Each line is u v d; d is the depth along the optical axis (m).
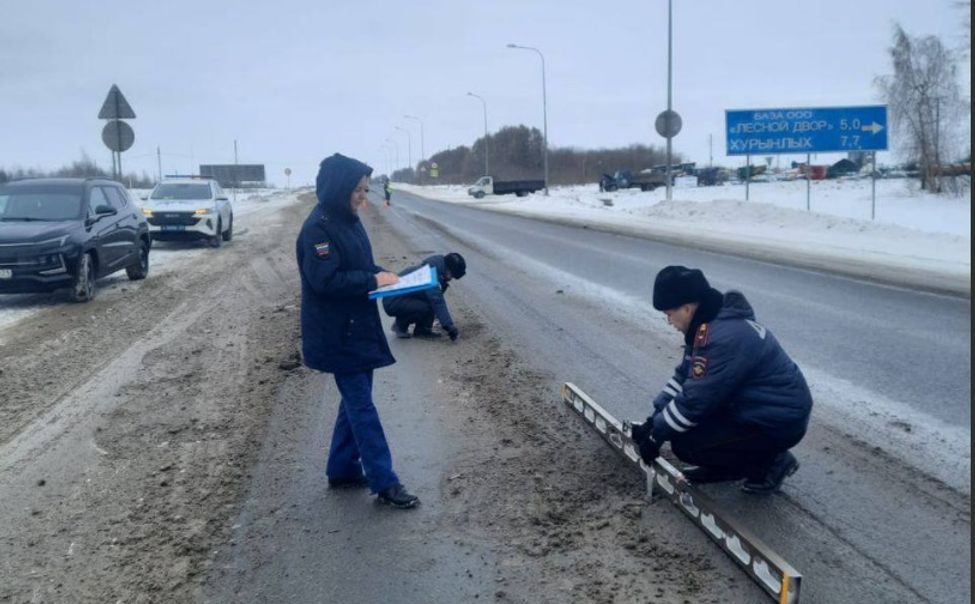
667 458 5.25
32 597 3.85
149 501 4.90
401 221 32.19
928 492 4.71
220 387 7.41
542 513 4.55
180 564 4.12
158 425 6.34
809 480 4.92
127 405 6.89
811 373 7.43
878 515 4.43
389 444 5.75
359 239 4.66
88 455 5.71
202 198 22.92
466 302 11.74
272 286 14.01
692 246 20.02
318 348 4.62
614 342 8.89
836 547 4.08
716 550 4.07
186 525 4.56
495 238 23.22
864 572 3.84
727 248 19.39
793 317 10.19
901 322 9.80
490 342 8.97
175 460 5.58
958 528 4.26
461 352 8.53
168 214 21.84
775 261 16.48
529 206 46.72
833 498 4.66
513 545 4.21
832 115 27.67
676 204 31.53
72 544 4.38
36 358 8.66
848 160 63.81
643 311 10.80
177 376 7.85
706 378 4.32
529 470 5.18
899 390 6.82
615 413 6.31
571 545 4.18
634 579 3.82
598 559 4.02
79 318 11.16
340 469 4.99
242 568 4.07
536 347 8.69
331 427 6.21
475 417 6.29
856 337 8.98
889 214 29.77
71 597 3.84
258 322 10.56
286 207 48.59
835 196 39.22
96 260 13.20
